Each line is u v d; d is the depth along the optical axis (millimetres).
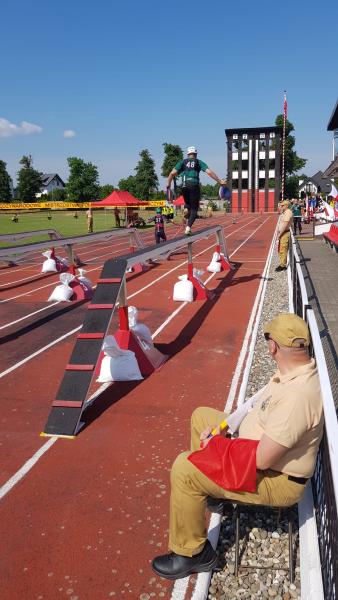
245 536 2932
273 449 2260
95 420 4707
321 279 10992
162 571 2600
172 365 6195
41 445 4258
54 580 2729
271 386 2551
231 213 61969
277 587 2547
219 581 2621
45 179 120625
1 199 90812
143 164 80312
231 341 7129
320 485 2559
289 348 2350
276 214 55406
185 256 17891
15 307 10039
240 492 2439
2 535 3104
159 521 3189
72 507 3365
